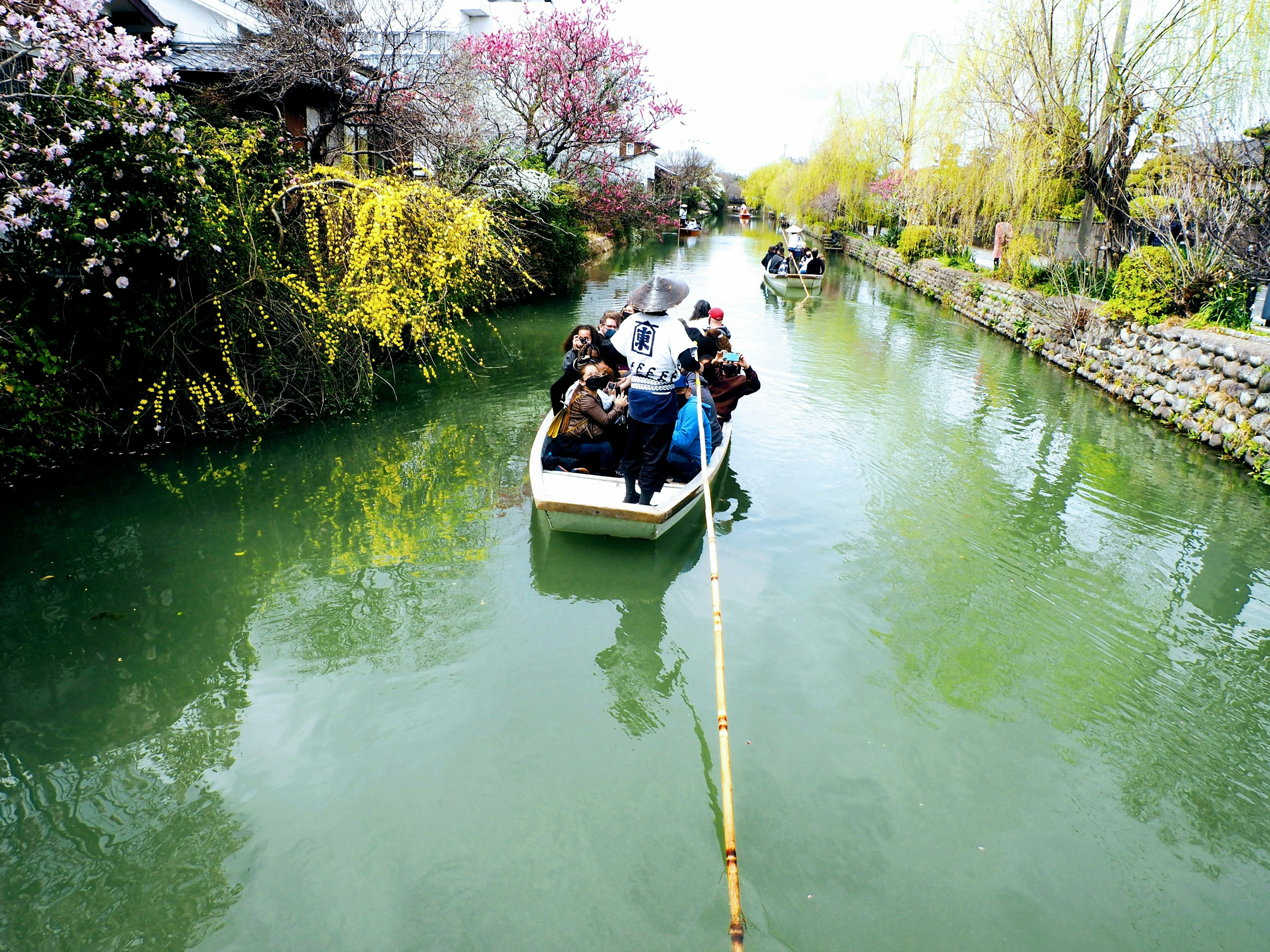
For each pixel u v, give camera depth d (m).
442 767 3.41
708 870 2.95
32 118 5.41
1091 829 3.21
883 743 3.65
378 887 2.83
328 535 5.56
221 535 5.50
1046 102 12.25
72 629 4.33
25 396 5.88
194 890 2.79
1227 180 9.32
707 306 8.40
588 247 20.03
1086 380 11.06
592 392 6.02
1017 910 2.82
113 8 10.93
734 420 8.43
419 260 8.41
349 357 8.34
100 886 2.80
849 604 4.80
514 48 16.06
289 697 3.83
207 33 15.01
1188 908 2.87
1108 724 3.86
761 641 4.39
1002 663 4.30
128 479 6.31
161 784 3.27
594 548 5.37
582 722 3.72
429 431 7.88
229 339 7.08
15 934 2.61
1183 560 5.63
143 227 6.15
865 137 32.34
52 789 3.24
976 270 18.23
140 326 6.38
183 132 6.38
